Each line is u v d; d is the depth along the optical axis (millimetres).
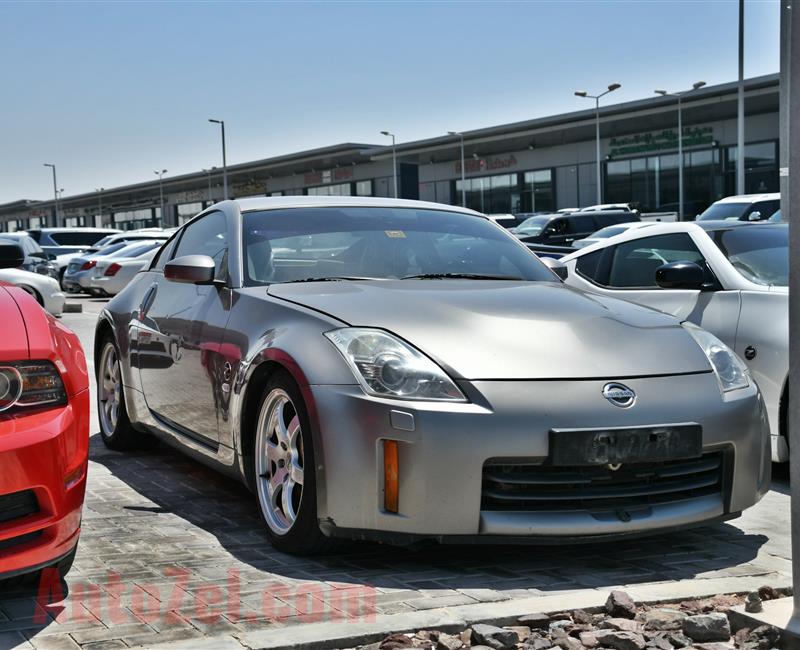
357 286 3727
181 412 4203
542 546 3463
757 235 5254
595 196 57438
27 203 122500
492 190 63875
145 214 102688
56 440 2588
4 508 2520
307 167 76625
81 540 3469
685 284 4910
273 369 3449
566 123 54188
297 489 3354
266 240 4098
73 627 2568
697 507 3244
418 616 2613
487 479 3016
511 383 3055
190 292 4328
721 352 3508
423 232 4332
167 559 3242
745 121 48938
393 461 2996
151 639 2479
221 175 83438
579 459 2998
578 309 3551
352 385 3072
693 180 51750
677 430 3127
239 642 2398
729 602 2822
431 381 3033
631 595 2855
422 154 65875
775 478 4695
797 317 2365
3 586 2900
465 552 3375
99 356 5336
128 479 4492
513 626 2635
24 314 2762
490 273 4137
